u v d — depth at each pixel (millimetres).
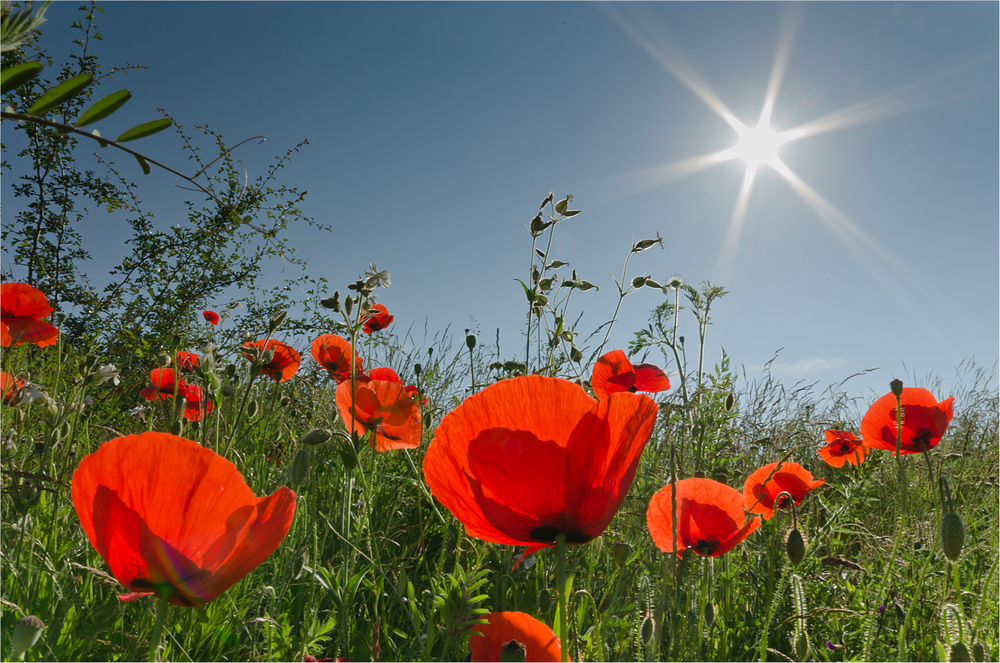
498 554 369
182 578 151
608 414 185
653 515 303
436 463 188
